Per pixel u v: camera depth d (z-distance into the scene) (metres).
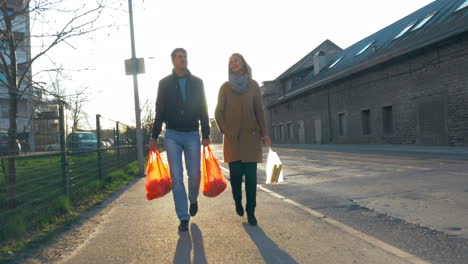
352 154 16.03
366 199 5.67
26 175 5.11
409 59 19.27
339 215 4.72
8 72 5.31
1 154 4.66
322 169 10.47
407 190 6.20
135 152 17.55
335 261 2.92
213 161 4.35
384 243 3.35
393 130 21.02
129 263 3.06
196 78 4.21
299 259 2.99
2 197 5.11
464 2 17.81
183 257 3.15
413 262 2.85
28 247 3.56
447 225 3.98
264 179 9.11
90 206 5.86
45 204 5.02
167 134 4.13
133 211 5.32
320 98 31.03
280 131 43.31
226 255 3.15
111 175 9.48
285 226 4.05
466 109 15.82
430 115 17.97
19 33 5.38
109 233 4.06
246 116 4.04
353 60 27.47
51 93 5.45
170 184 4.29
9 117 4.80
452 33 15.30
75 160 6.68
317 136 32.09
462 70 15.88
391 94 21.03
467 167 8.82
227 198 6.03
